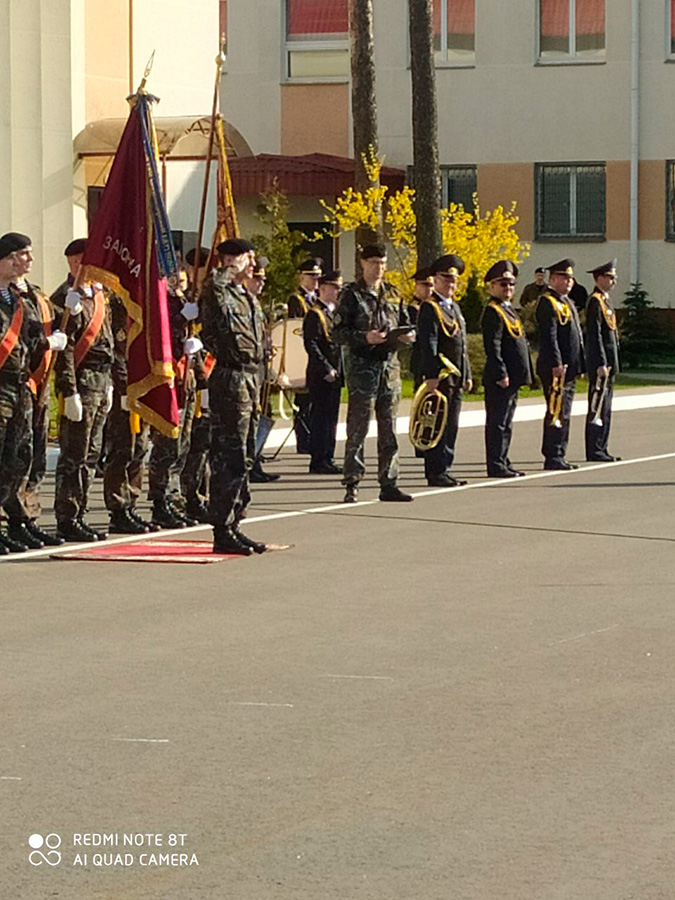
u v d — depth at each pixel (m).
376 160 29.95
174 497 13.59
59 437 12.57
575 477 16.67
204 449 13.62
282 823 5.96
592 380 18.06
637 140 38.31
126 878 5.44
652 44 38.19
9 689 7.92
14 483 11.98
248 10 39.34
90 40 22.97
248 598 10.20
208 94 24.73
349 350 14.66
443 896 5.25
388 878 5.41
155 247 12.67
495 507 14.33
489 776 6.49
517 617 9.51
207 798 6.25
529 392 28.38
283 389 17.25
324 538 12.63
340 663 8.40
